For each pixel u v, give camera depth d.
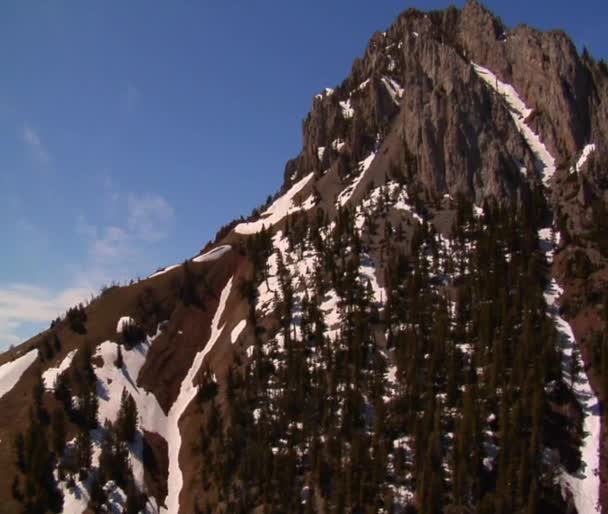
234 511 132.38
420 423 131.38
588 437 129.38
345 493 125.06
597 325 149.12
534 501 114.94
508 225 179.50
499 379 136.00
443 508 118.25
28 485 137.25
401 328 158.62
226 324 196.62
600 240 169.62
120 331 192.25
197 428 162.38
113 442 151.62
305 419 144.50
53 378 172.12
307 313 174.12
